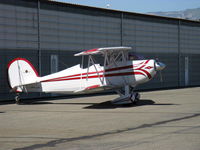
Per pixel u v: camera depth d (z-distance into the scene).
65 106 14.14
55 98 18.64
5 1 17.06
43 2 18.86
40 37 18.73
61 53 19.86
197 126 8.15
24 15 17.95
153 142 6.47
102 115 10.84
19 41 17.73
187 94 19.95
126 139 6.84
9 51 17.30
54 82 14.66
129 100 13.48
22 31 17.88
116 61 13.98
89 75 14.15
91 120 9.76
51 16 19.27
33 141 6.94
